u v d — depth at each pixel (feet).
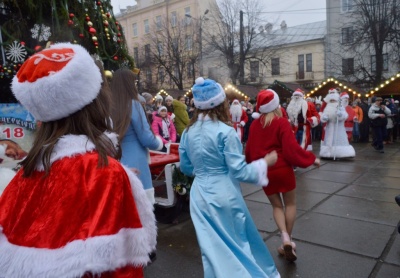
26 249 3.42
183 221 14.60
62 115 3.89
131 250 3.67
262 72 122.83
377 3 78.74
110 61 14.66
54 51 3.96
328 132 30.50
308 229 13.52
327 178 22.80
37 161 3.85
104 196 3.56
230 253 7.32
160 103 26.68
